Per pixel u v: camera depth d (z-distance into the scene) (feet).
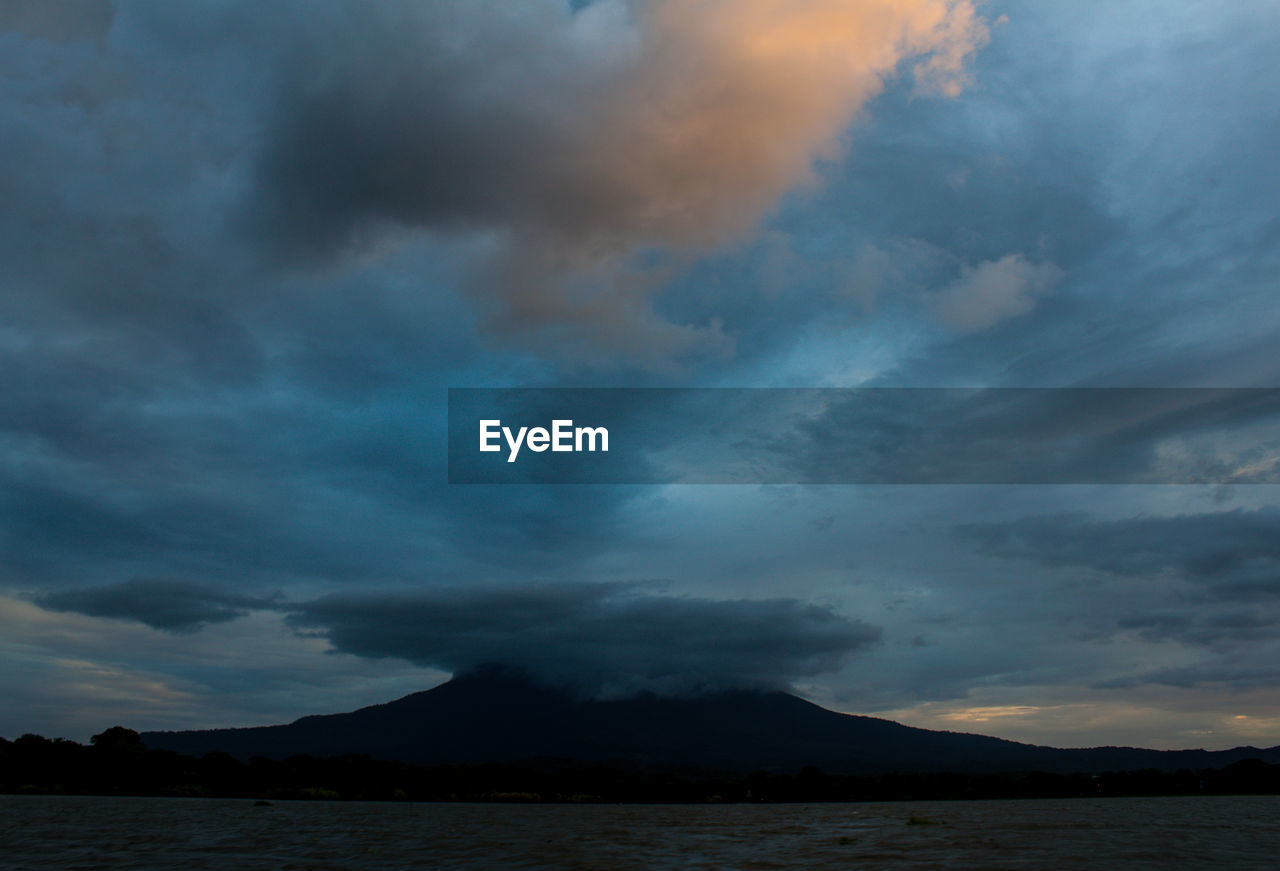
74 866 171.32
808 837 258.16
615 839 252.62
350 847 218.38
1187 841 233.96
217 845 219.61
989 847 215.92
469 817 399.24
